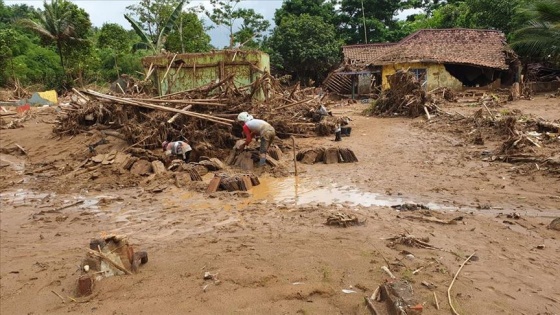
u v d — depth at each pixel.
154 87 17.83
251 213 7.30
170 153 11.25
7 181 10.69
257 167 10.97
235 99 13.70
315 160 11.48
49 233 6.89
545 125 13.38
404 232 5.98
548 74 33.88
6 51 39.62
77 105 16.47
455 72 31.48
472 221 6.50
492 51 31.09
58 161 12.39
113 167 10.71
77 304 4.36
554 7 22.72
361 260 5.06
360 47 37.78
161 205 8.12
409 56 30.73
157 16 36.88
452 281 4.50
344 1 48.34
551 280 4.64
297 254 5.32
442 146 12.83
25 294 4.73
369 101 30.72
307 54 38.22
